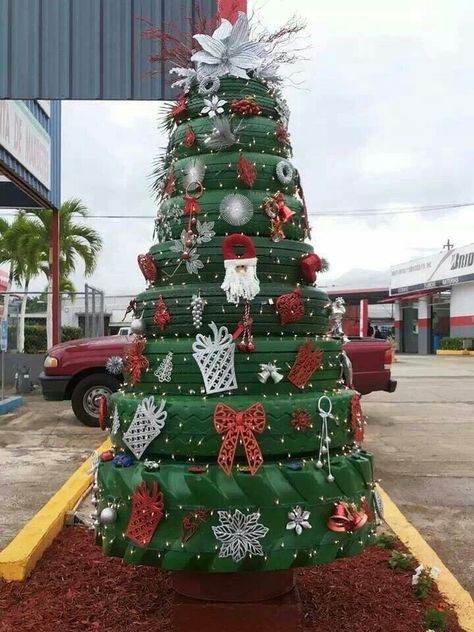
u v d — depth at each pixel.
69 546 4.52
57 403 12.75
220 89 3.33
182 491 2.86
